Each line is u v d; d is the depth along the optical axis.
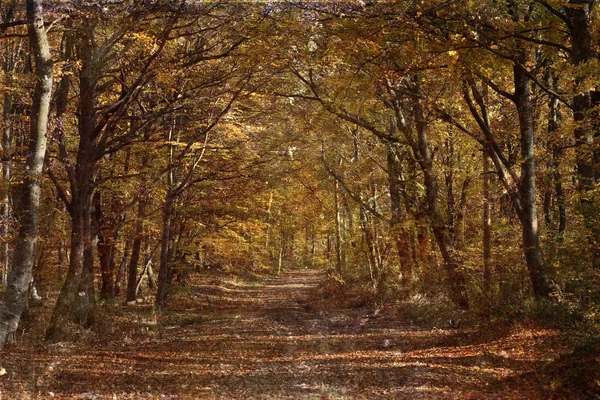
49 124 16.50
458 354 12.49
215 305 29.33
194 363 12.55
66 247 29.86
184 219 27.95
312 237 65.81
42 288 27.38
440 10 13.33
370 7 13.30
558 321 12.91
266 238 44.94
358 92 18.81
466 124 21.64
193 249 31.33
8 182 17.56
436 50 13.92
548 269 15.80
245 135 25.34
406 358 12.50
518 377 9.91
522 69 14.91
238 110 24.00
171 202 24.28
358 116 22.02
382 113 24.77
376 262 26.73
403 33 13.90
